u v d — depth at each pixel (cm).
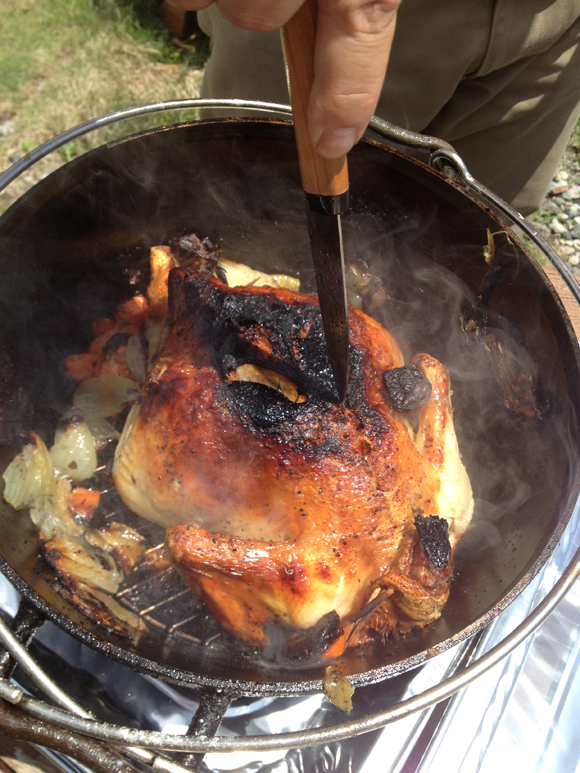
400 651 45
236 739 34
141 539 52
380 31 25
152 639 48
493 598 45
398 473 44
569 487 44
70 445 54
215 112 77
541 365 50
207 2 26
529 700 48
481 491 55
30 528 48
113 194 54
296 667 44
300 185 59
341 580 43
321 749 45
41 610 38
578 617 51
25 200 48
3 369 50
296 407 44
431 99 66
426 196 54
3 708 36
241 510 45
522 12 57
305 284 68
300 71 28
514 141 75
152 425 47
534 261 48
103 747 36
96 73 113
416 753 45
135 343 58
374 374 47
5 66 110
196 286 48
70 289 57
